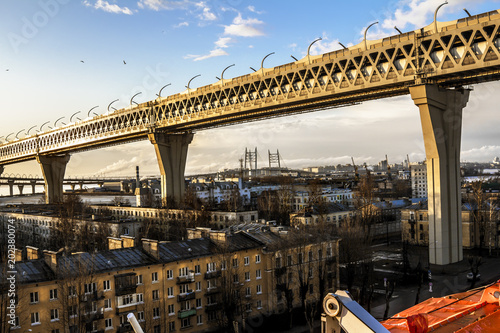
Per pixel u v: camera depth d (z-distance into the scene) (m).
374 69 110.62
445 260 97.75
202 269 65.50
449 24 97.06
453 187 100.81
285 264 71.00
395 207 153.62
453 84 104.25
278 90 137.62
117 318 57.38
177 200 188.50
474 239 118.75
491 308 13.81
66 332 52.28
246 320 67.62
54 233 129.12
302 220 127.81
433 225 98.81
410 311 15.48
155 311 60.75
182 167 192.00
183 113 170.38
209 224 140.38
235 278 67.69
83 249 113.12
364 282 73.94
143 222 141.62
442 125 100.88
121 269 58.28
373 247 124.06
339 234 87.12
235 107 148.50
